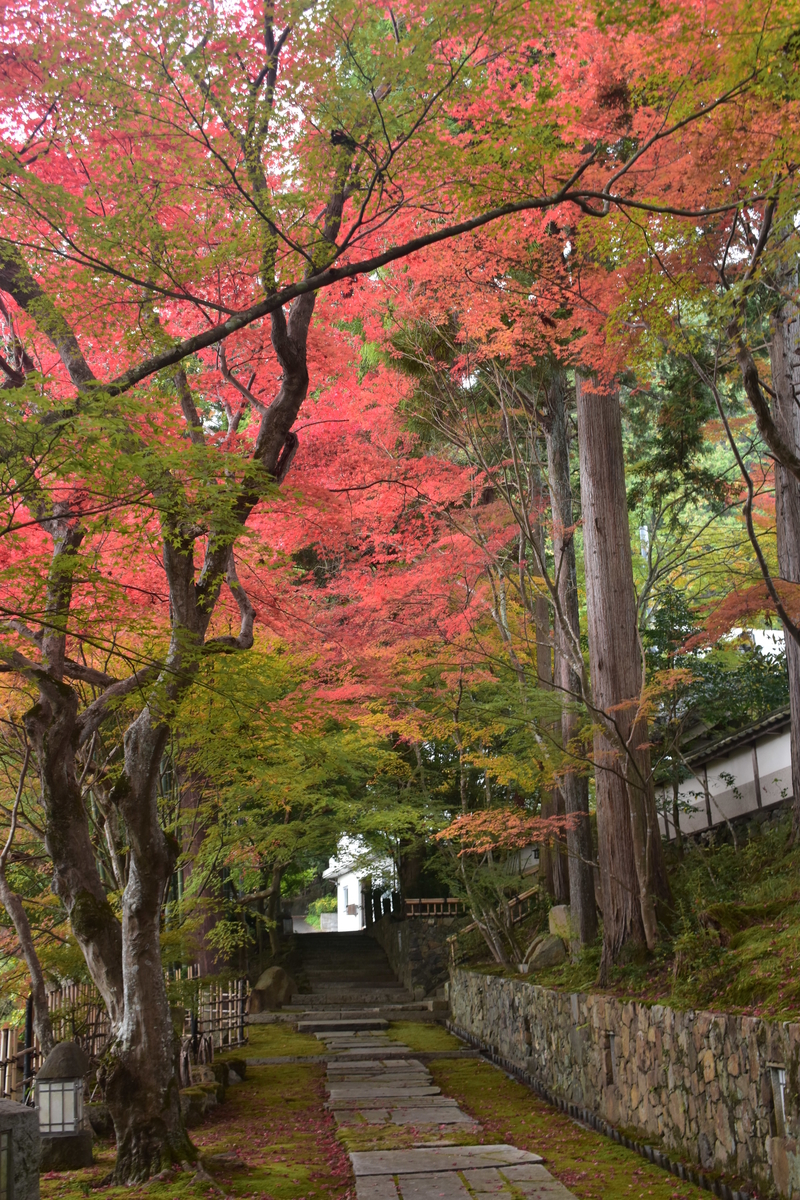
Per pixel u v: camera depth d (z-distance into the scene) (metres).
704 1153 6.74
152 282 5.80
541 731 11.63
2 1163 4.19
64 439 4.55
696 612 13.60
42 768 7.43
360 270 5.51
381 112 5.20
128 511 5.68
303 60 5.20
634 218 6.48
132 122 5.57
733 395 12.11
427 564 10.85
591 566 11.44
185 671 6.95
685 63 5.49
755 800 12.87
